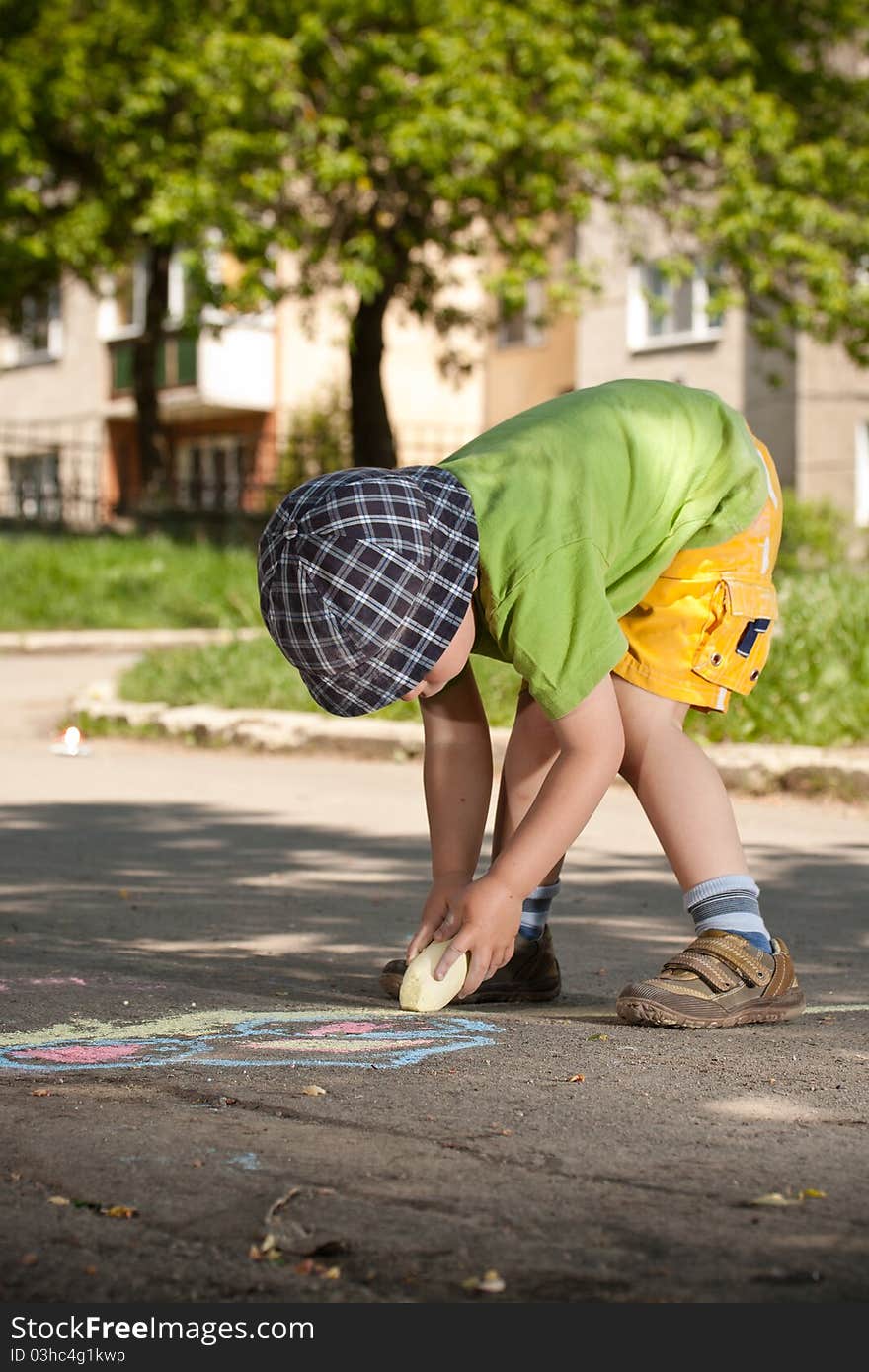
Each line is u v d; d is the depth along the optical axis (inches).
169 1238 74.2
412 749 313.1
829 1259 72.1
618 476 117.0
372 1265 71.2
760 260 725.9
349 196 728.3
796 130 764.0
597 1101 98.8
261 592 108.6
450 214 742.5
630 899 187.2
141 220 696.4
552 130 676.1
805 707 295.1
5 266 839.7
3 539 733.9
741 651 124.6
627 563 118.6
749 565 125.2
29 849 221.1
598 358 1044.5
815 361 920.9
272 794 275.0
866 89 783.1
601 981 146.2
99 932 165.2
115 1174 83.1
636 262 771.4
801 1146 89.4
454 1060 110.2
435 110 671.1
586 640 111.0
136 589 627.8
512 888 117.8
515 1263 71.4
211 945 159.5
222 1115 94.9
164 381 1193.4
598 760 114.0
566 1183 82.0
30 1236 74.4
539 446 115.0
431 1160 85.8
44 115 772.6
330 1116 94.6
